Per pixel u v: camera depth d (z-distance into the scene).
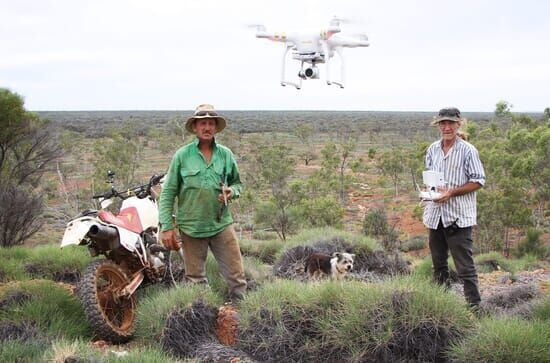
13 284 6.36
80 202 28.81
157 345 5.25
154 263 6.38
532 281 8.98
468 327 5.15
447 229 6.16
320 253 9.07
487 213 25.78
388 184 49.72
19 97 18.62
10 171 19.39
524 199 28.77
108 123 108.19
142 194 6.74
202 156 6.05
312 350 5.05
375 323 5.01
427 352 4.96
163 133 61.38
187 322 5.38
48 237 24.16
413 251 25.14
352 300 5.23
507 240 26.22
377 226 19.28
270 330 5.23
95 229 5.62
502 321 5.02
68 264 7.79
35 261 7.88
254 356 5.18
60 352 4.53
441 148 6.23
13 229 15.68
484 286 8.83
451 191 6.00
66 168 34.78
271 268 9.43
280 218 23.44
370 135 92.56
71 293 6.30
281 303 5.38
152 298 5.86
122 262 6.18
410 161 43.53
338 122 136.38
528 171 26.59
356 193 44.94
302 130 81.12
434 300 5.14
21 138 19.14
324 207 24.22
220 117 5.94
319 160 66.94
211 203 6.09
